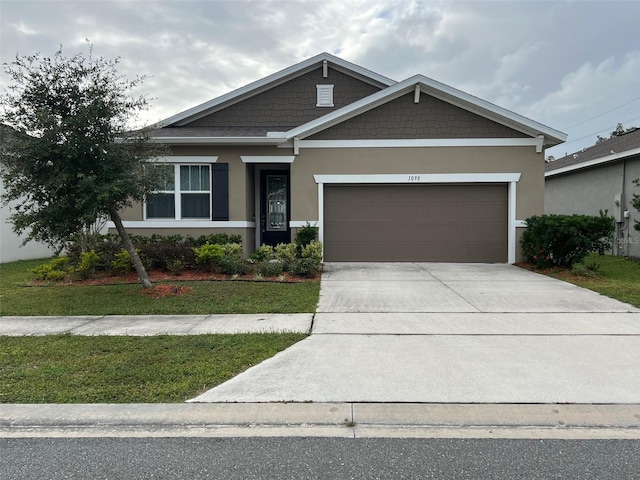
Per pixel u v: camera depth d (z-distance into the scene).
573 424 3.68
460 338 5.80
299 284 9.40
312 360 5.03
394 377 4.55
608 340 5.68
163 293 8.40
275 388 4.31
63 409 3.94
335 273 10.83
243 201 12.66
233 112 15.07
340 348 5.43
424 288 9.02
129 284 9.38
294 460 3.20
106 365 4.89
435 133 12.32
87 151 7.30
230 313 7.19
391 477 2.98
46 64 7.23
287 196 14.30
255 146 12.59
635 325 6.35
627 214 15.48
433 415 3.81
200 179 12.75
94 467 3.13
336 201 12.68
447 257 12.60
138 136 8.27
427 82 11.94
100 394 4.20
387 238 12.66
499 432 3.58
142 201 8.69
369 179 12.45
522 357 5.09
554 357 5.08
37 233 7.52
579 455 3.25
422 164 12.38
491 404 3.98
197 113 14.92
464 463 3.15
